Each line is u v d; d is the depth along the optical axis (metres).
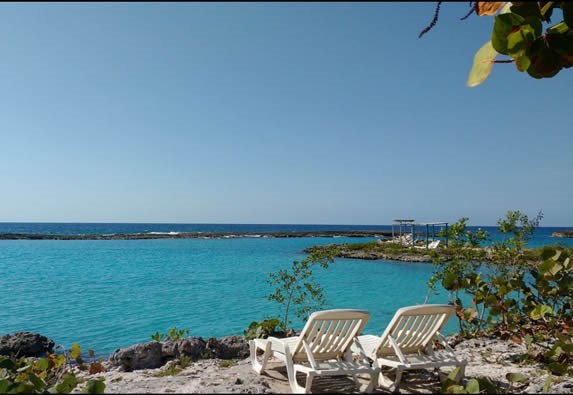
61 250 43.03
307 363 5.23
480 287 8.17
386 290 19.55
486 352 6.88
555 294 7.37
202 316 13.90
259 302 16.16
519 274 8.12
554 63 1.89
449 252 9.51
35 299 16.41
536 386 5.09
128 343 10.76
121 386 4.75
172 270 26.09
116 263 30.19
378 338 5.93
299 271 9.55
